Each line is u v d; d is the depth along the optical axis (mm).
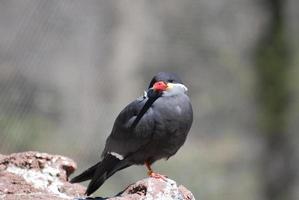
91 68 17219
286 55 21859
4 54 13438
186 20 21094
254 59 21625
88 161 15617
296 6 22328
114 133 8812
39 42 14070
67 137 15508
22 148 12430
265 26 21984
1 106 12125
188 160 19344
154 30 20547
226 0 21531
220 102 20797
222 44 21344
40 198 7617
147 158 8742
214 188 19203
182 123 8641
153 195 7496
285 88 21250
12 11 14055
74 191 8297
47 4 14367
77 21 16469
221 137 20531
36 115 14109
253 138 20766
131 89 19203
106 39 18312
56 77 15539
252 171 20297
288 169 20688
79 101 16484
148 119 8539
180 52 20781
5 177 8219
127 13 19609
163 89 8594
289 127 21109
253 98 21219
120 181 17109
